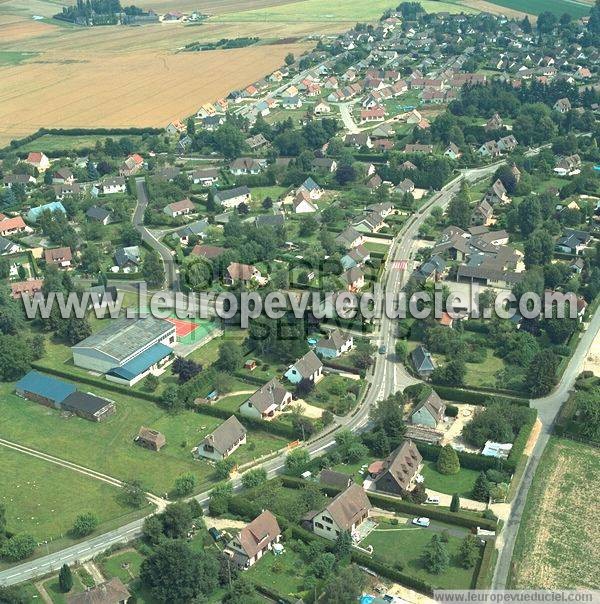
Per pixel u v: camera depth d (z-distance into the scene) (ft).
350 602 492.13
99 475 651.66
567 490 606.96
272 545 555.69
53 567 552.00
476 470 636.89
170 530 567.59
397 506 591.37
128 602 507.30
